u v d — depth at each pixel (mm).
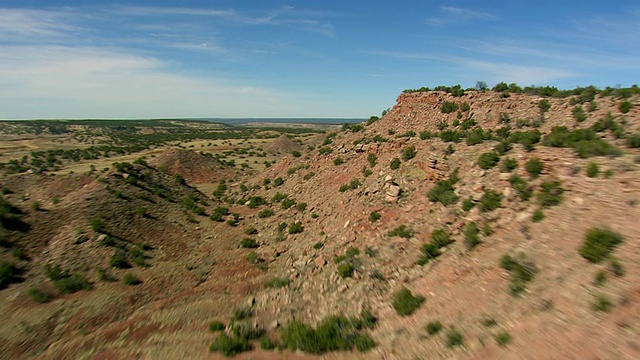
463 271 14414
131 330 16359
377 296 15625
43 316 17453
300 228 27781
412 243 18516
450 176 21891
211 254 26547
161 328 16406
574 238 12570
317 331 13898
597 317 9125
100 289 20469
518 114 34344
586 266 11070
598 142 17672
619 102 26922
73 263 22328
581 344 8617
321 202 31406
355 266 18516
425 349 11094
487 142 24500
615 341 8250
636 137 18531
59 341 15625
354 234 22188
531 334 9672
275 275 21531
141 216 31031
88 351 14758
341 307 15680
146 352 14406
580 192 14750
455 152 24406
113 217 28875
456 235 17250
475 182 19812
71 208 28500
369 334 13273
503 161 19953
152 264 24203
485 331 10633
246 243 27672
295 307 16781
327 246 22578
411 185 23984
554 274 11500
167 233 29922
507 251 13984
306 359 12547
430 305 13375
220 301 18922
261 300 18359
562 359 8492
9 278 20172
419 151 27453
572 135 20766
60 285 20172
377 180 27156
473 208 18047
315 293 17656
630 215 12086
